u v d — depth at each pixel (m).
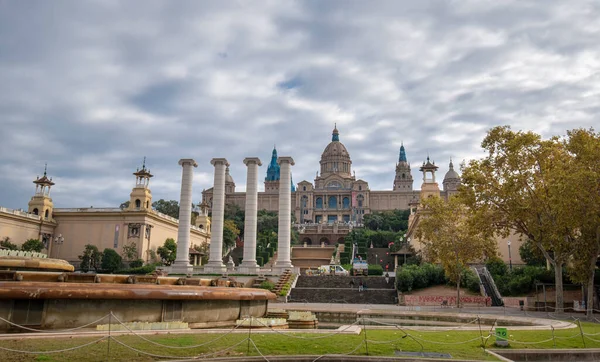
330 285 62.62
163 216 101.50
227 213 188.00
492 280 57.94
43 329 17.84
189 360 15.00
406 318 37.56
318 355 16.67
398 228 181.62
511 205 43.81
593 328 27.39
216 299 22.73
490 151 46.53
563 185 38.44
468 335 22.73
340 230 161.25
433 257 55.41
